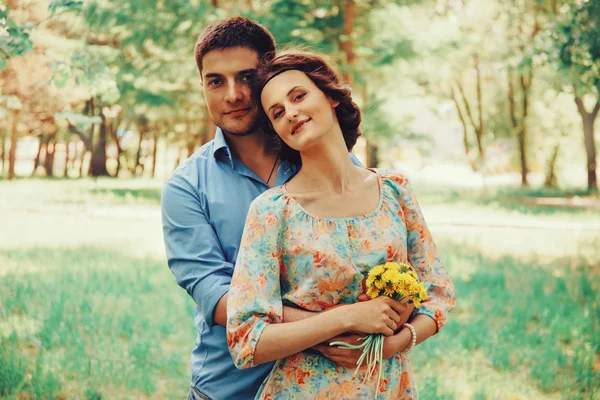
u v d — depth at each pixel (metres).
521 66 10.52
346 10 18.42
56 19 17.08
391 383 2.08
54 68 5.59
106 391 4.71
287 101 2.05
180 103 20.50
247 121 2.41
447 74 28.19
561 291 8.03
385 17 19.19
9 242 11.09
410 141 29.64
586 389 4.89
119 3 15.81
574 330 6.29
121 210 16.47
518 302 7.38
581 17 9.69
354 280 2.01
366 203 2.10
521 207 19.56
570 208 19.50
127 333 6.00
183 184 2.42
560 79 10.76
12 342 5.60
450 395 4.66
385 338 2.01
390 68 20.55
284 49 2.39
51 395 4.48
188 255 2.32
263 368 2.33
